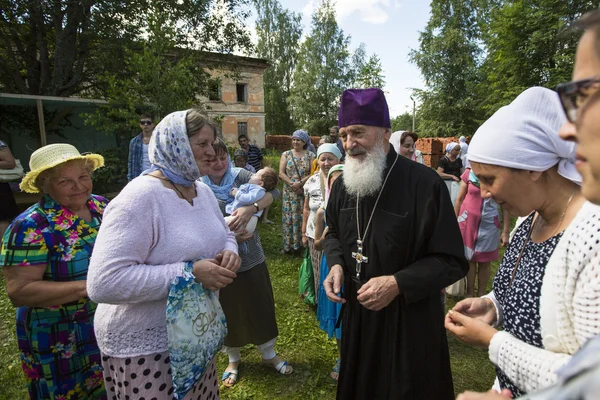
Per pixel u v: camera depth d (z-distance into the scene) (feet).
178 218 4.92
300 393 8.87
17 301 5.42
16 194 25.46
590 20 1.76
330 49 117.19
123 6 33.17
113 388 5.23
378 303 5.26
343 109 6.03
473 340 3.78
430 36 95.76
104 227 4.52
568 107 1.78
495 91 62.95
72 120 34.78
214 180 8.94
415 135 14.02
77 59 35.76
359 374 6.21
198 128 4.84
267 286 9.09
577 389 1.26
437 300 5.78
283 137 86.22
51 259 5.62
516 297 3.45
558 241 3.15
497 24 59.62
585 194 1.81
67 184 5.67
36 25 33.96
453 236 5.51
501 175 3.45
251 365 9.94
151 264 4.78
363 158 5.92
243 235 7.84
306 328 11.71
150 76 24.04
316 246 9.51
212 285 4.89
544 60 55.72
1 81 37.88
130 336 4.75
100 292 4.38
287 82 123.85
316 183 11.58
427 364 5.65
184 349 4.65
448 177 14.93
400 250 5.76
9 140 33.42
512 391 3.56
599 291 2.58
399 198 5.76
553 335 3.04
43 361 5.71
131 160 18.34
